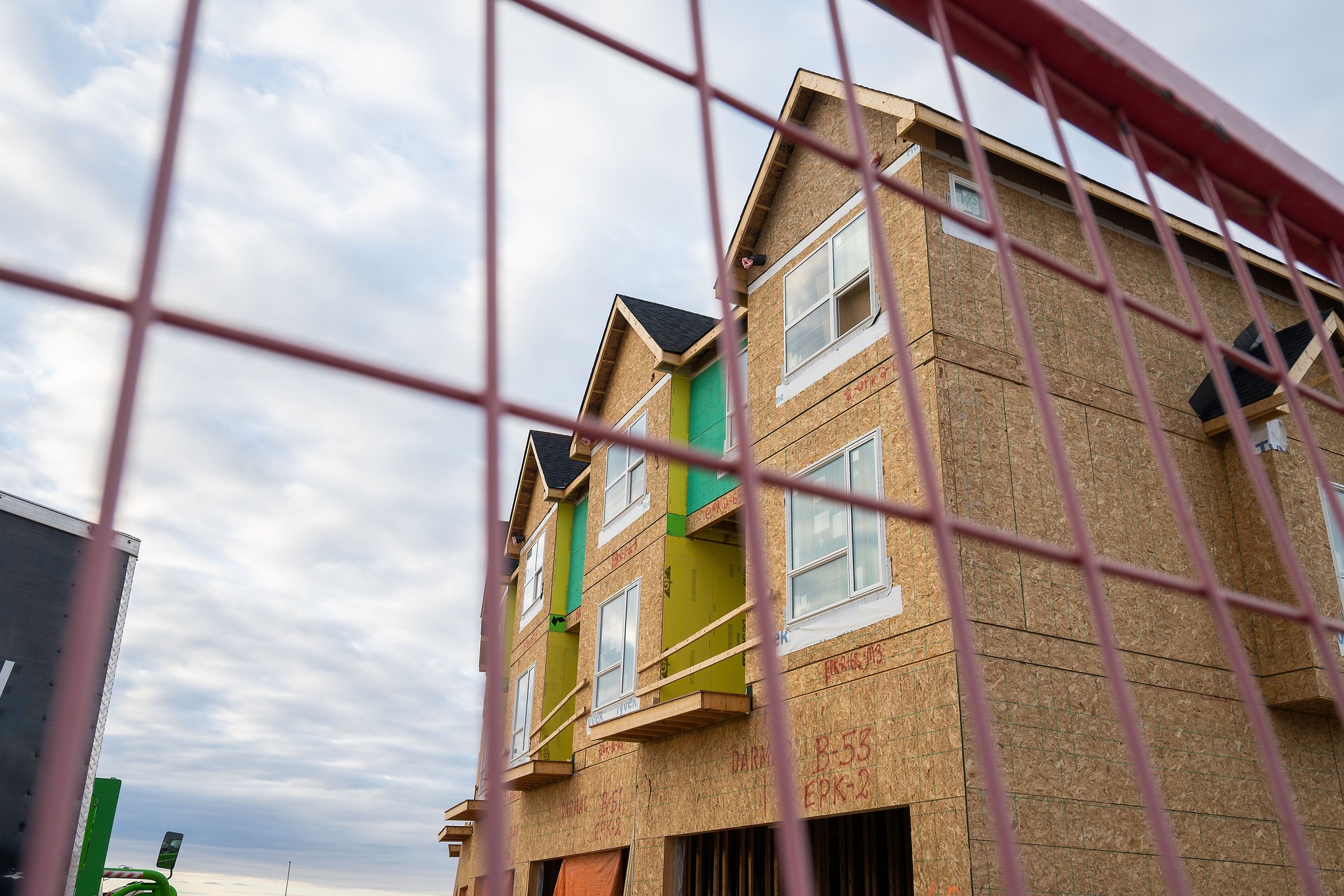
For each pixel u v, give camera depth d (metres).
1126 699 1.59
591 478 18.41
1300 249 2.54
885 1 1.91
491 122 1.46
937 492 1.57
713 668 14.13
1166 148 2.29
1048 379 10.80
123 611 6.49
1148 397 1.92
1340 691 1.90
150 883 13.12
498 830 1.04
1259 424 11.48
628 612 15.45
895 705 9.53
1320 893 1.66
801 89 13.23
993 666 9.08
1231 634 1.79
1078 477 10.51
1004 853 1.34
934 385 10.05
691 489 15.02
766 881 12.54
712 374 15.29
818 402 11.86
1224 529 11.34
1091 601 1.65
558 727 18.14
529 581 21.50
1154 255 12.52
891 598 9.95
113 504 0.98
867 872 12.12
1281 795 1.71
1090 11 2.10
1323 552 11.02
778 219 13.62
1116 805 9.11
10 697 5.66
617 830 14.28
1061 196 11.98
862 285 11.63
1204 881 9.30
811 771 10.39
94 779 6.02
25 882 0.76
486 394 1.30
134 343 1.06
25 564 5.92
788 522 11.83
